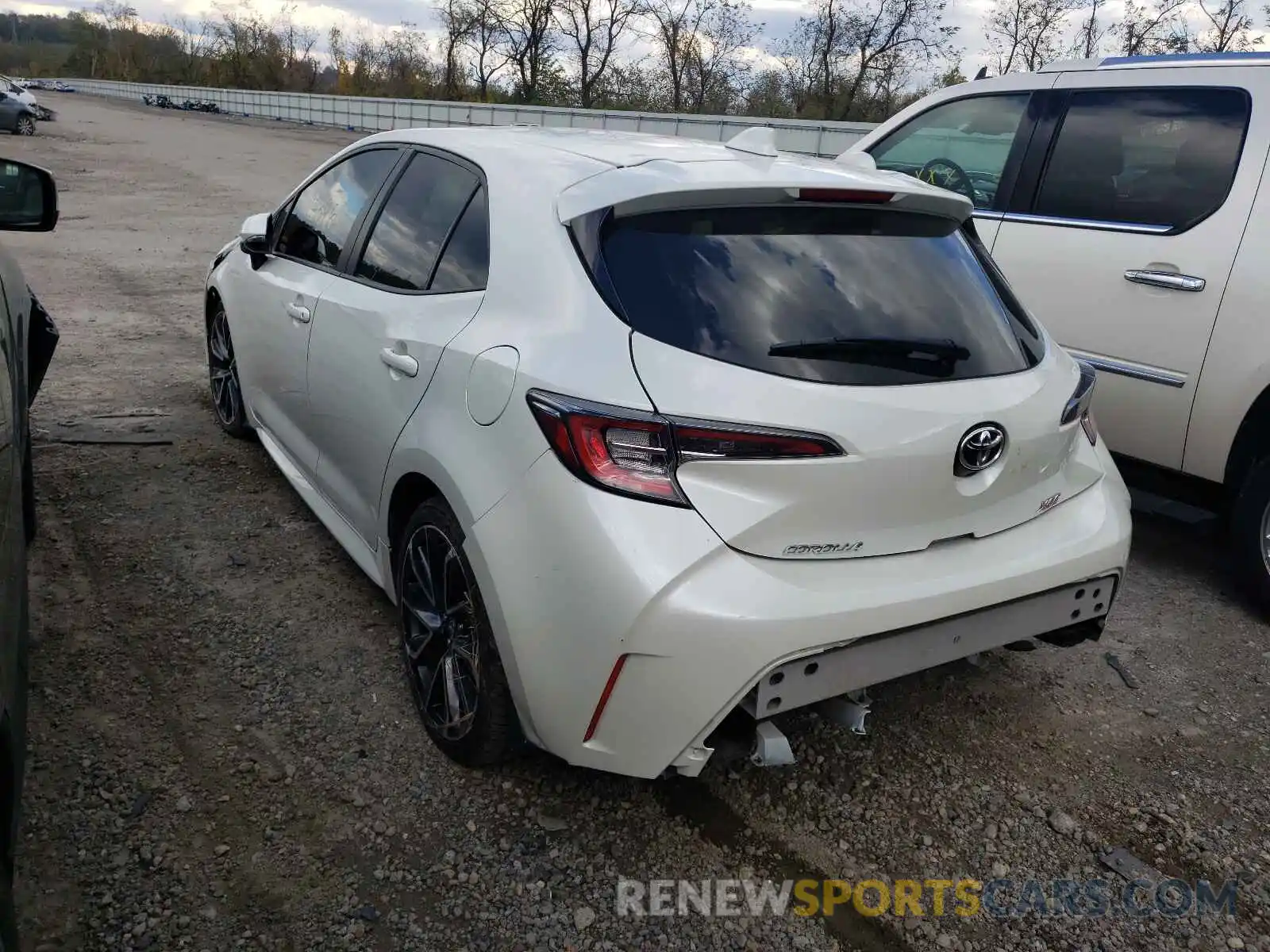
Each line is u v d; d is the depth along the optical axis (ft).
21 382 10.14
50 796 8.65
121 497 14.62
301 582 12.53
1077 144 14.82
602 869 8.29
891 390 7.77
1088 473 9.46
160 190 55.06
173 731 9.62
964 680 11.43
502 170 9.73
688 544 7.20
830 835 8.84
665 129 71.36
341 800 8.86
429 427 9.01
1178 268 13.11
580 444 7.37
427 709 9.55
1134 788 9.71
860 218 8.93
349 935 7.51
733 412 7.25
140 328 24.91
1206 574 14.49
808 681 7.59
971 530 8.36
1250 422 12.72
